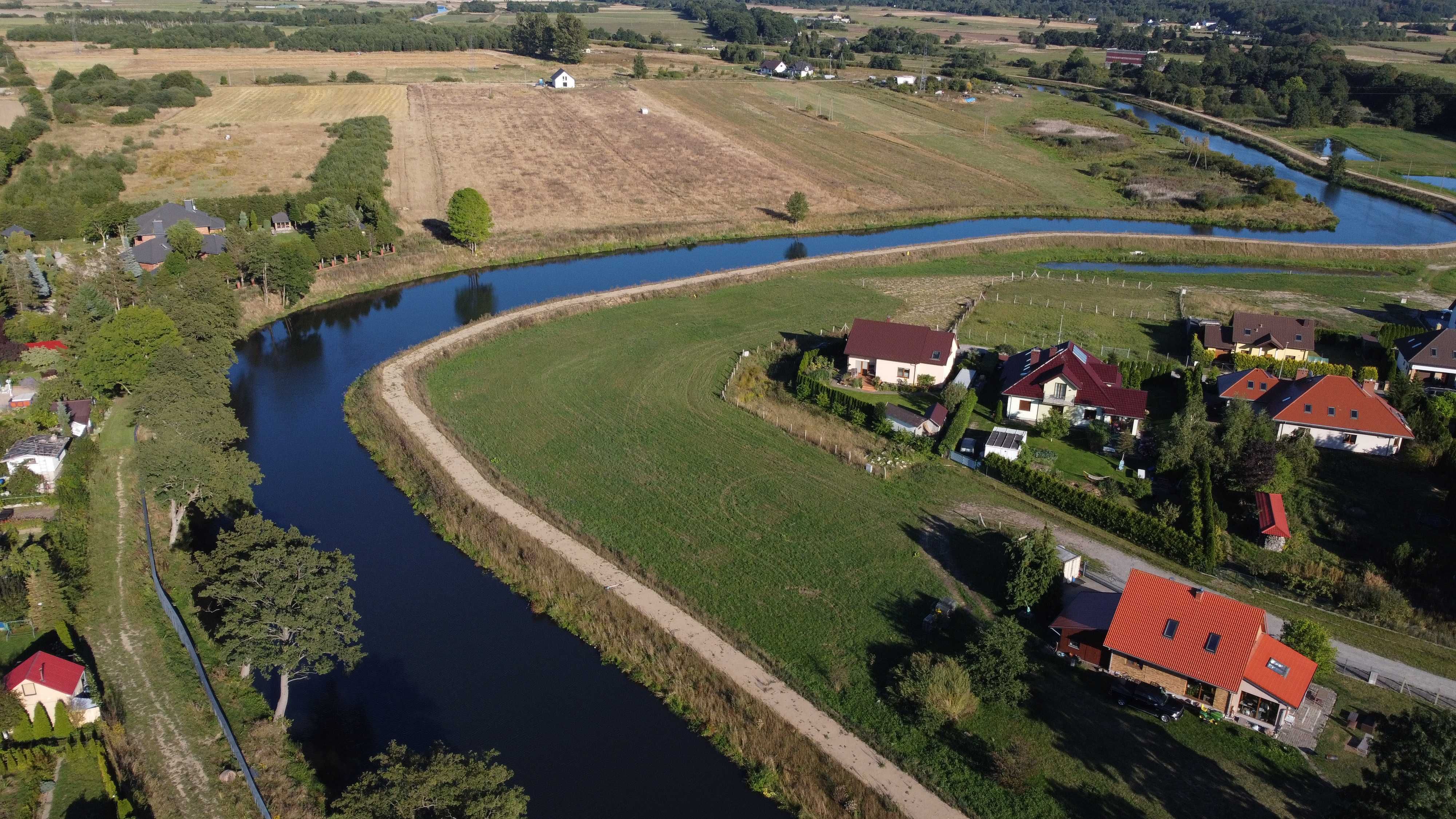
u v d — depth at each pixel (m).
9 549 58.62
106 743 45.59
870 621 55.31
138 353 80.00
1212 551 60.22
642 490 69.06
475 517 65.19
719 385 87.62
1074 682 50.88
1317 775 45.06
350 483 71.88
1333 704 49.34
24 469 65.50
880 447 76.00
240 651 47.16
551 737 48.09
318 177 147.75
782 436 77.88
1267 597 58.22
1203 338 97.88
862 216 149.88
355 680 51.84
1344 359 95.06
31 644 51.41
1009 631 49.81
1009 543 58.41
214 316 92.19
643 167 170.50
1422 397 80.81
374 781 38.78
